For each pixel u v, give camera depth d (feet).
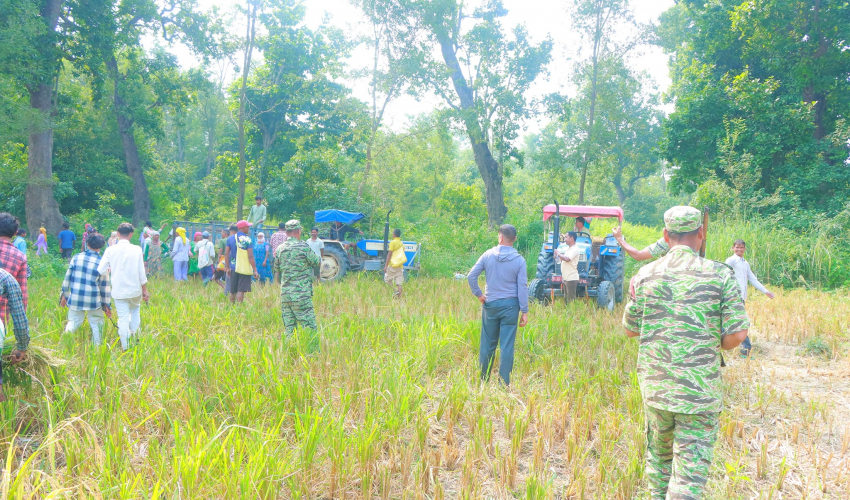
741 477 10.06
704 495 9.79
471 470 10.05
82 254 17.40
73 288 17.04
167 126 150.41
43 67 56.75
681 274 8.18
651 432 8.73
